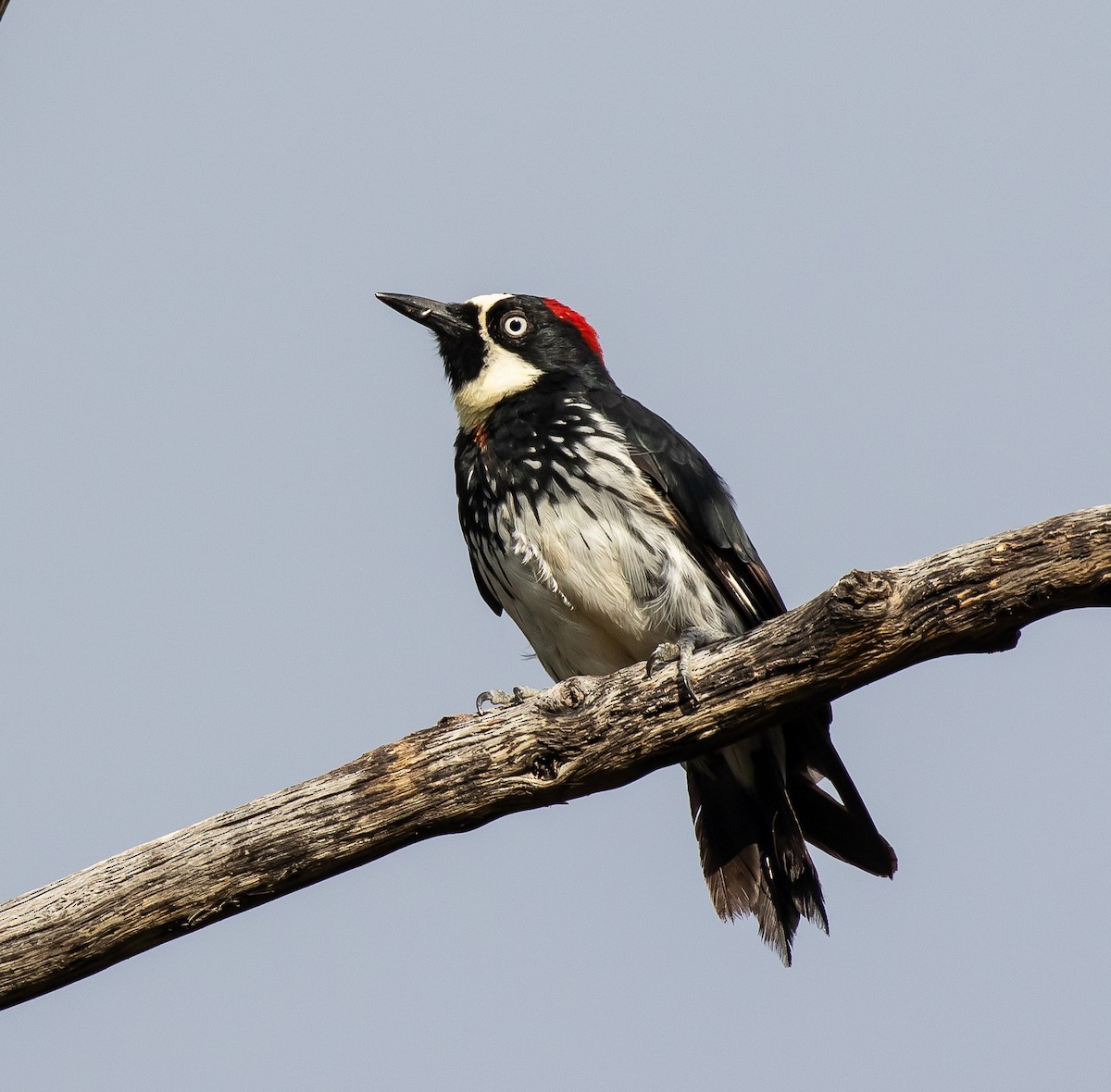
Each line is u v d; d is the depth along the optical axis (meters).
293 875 10.54
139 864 10.42
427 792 10.59
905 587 9.95
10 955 10.23
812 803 13.12
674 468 13.30
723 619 13.23
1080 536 9.59
